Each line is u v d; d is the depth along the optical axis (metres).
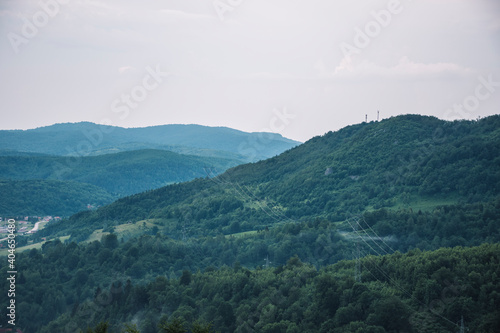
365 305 151.50
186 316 170.25
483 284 146.88
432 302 148.88
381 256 184.38
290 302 167.25
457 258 162.38
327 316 154.25
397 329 142.88
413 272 161.12
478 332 134.88
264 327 156.00
